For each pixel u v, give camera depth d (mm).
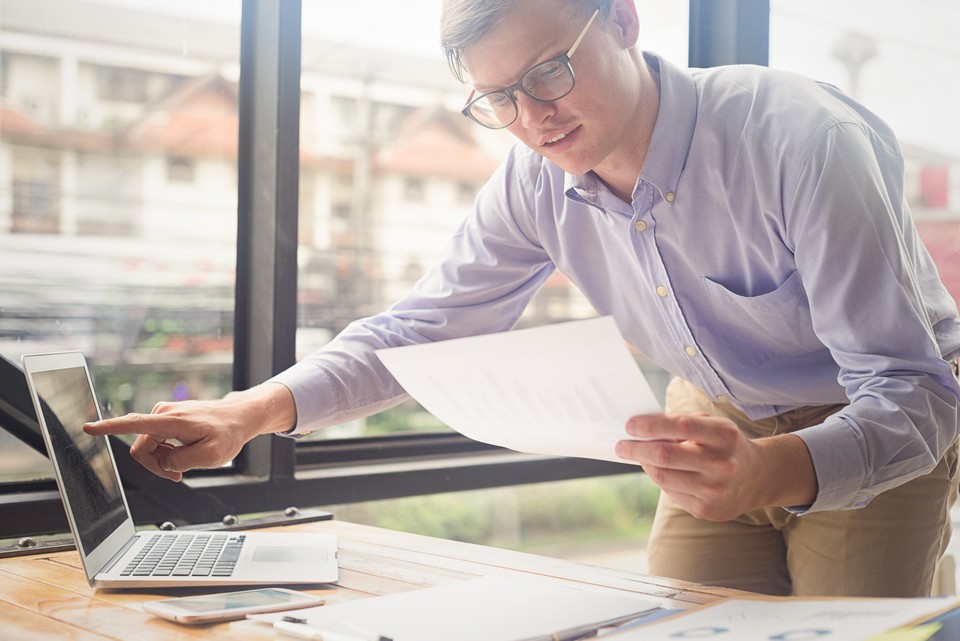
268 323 1759
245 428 1204
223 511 1660
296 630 788
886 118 2389
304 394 1295
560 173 1343
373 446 1929
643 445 830
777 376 1273
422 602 886
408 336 1408
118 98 1880
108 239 1862
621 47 1159
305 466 1839
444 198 2695
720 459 810
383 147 2512
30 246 1810
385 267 2572
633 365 743
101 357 1840
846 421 950
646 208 1225
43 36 1827
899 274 1013
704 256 1229
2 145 1796
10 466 1561
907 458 955
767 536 1426
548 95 1096
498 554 1161
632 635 741
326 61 2283
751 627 724
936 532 1258
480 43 1092
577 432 867
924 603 725
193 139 1879
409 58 2361
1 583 1013
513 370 828
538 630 781
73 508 971
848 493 935
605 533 3607
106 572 994
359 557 1141
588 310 2854
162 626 834
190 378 1868
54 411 1008
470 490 1944
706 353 1310
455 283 1444
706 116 1178
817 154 1057
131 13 1868
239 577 987
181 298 1872
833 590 1274
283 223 1751
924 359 998
